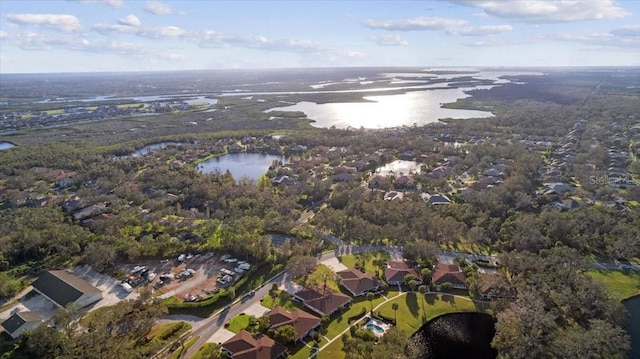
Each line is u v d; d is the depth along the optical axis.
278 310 112.25
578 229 154.50
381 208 179.25
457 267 134.62
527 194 194.12
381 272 136.38
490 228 159.12
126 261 148.00
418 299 121.88
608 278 131.88
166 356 99.69
